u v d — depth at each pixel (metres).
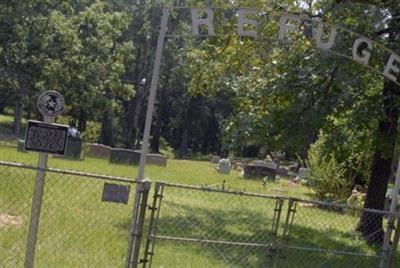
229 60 14.75
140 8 54.12
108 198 6.05
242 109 14.59
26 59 37.09
